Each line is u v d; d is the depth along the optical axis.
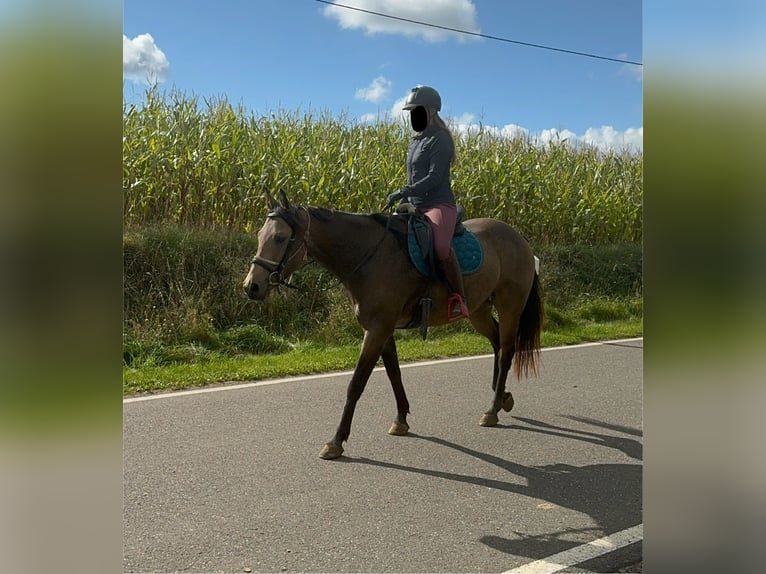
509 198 13.80
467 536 3.55
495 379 6.48
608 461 4.82
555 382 7.25
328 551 3.34
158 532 3.50
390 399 6.40
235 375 7.07
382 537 3.51
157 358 7.76
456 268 5.11
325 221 4.82
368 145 12.98
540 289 6.18
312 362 7.80
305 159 11.43
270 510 3.82
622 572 3.20
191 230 9.94
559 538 3.54
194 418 5.58
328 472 4.46
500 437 5.34
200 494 4.02
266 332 9.23
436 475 4.47
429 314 5.21
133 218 10.10
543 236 14.49
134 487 4.10
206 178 10.59
